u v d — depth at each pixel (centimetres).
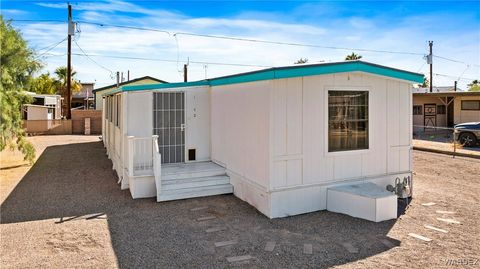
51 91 4069
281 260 476
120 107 944
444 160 1291
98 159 1299
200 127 945
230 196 795
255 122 704
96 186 894
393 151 784
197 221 633
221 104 873
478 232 573
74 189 863
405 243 530
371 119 752
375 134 759
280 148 660
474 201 751
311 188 689
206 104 949
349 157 729
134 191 779
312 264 464
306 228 598
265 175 668
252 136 716
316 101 691
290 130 668
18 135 1140
